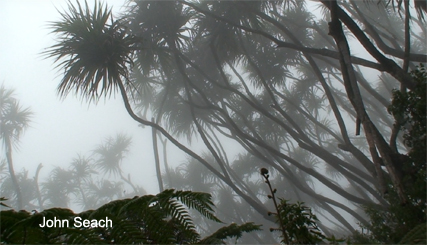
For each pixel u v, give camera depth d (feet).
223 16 32.45
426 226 6.53
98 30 26.45
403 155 17.10
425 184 14.79
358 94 17.34
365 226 16.85
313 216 6.66
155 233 4.88
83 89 26.23
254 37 38.17
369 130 16.40
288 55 40.50
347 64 18.10
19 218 4.51
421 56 19.89
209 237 7.31
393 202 15.83
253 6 32.07
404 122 17.40
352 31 19.80
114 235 4.65
